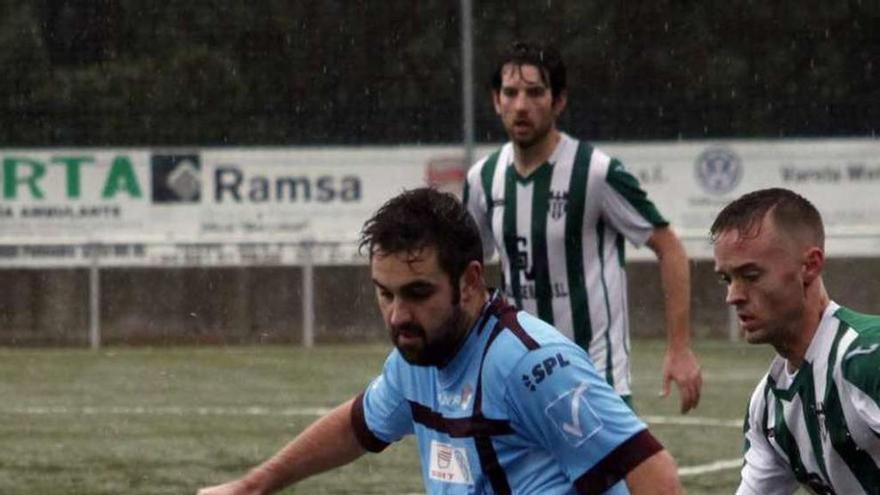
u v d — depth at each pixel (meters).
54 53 55.88
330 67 55.56
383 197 55.19
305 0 55.66
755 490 13.89
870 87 55.47
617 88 55.41
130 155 55.47
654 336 54.84
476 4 55.16
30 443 33.97
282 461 13.40
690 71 55.47
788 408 13.26
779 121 55.50
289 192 55.34
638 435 11.80
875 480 13.09
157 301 54.47
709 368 47.31
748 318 12.80
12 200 55.31
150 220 55.41
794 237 12.60
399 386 12.84
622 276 21.72
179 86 55.72
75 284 54.38
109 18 55.97
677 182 55.34
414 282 11.52
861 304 53.72
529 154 21.58
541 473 12.06
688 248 54.53
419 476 29.28
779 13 55.66
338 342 54.44
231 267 54.47
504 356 11.88
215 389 43.16
